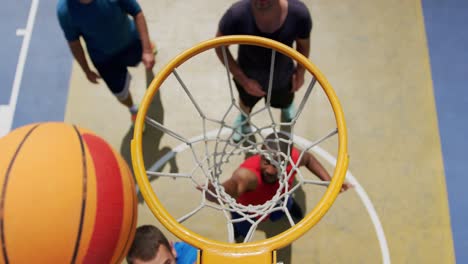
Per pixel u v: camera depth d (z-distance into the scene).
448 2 4.16
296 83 2.99
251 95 3.02
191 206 3.42
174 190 3.47
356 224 3.36
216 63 3.92
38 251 1.29
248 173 2.53
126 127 3.72
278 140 2.55
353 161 3.57
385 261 3.26
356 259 3.27
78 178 1.38
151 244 2.24
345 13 4.12
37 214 1.29
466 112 3.73
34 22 4.11
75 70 3.92
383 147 3.61
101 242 1.41
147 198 1.81
